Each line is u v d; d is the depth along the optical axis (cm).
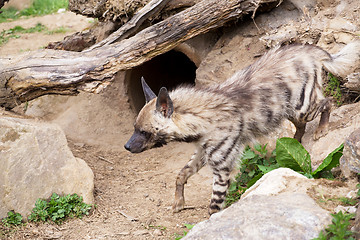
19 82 621
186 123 572
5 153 579
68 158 595
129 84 725
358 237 502
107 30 704
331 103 599
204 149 580
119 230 576
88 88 620
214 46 681
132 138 580
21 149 582
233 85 587
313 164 586
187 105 573
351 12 637
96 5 674
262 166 590
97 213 591
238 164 584
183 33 634
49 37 890
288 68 589
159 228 579
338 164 569
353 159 536
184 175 594
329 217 509
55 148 592
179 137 577
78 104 718
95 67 617
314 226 505
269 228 506
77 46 707
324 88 627
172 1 664
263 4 654
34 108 713
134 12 670
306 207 516
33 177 582
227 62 665
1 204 575
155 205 604
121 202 607
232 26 675
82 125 707
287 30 645
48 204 583
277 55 596
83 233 573
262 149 611
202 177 639
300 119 593
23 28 952
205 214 592
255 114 581
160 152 682
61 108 718
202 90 581
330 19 643
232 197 598
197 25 635
